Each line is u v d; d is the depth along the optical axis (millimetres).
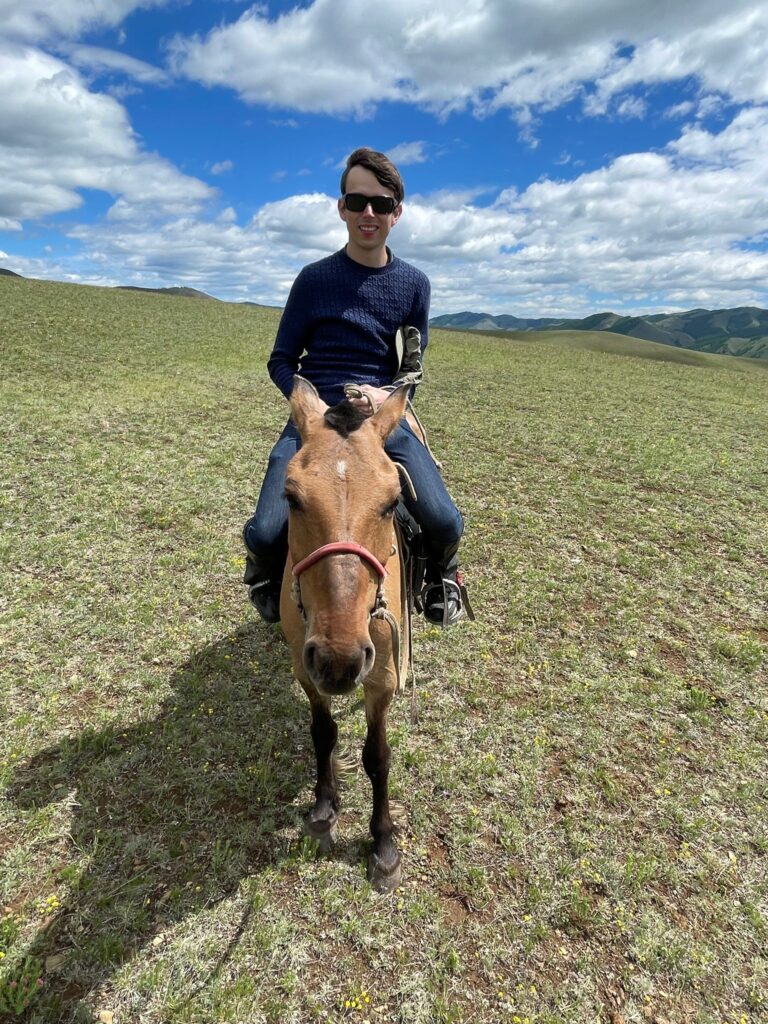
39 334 18219
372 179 2939
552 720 4023
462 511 7629
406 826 3166
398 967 2477
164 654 4398
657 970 2559
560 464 10023
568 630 5121
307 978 2414
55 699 3820
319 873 2840
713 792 3518
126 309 27234
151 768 3377
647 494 8711
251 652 4523
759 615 5586
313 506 2078
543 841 3115
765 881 2998
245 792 3271
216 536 6266
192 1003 2279
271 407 12570
